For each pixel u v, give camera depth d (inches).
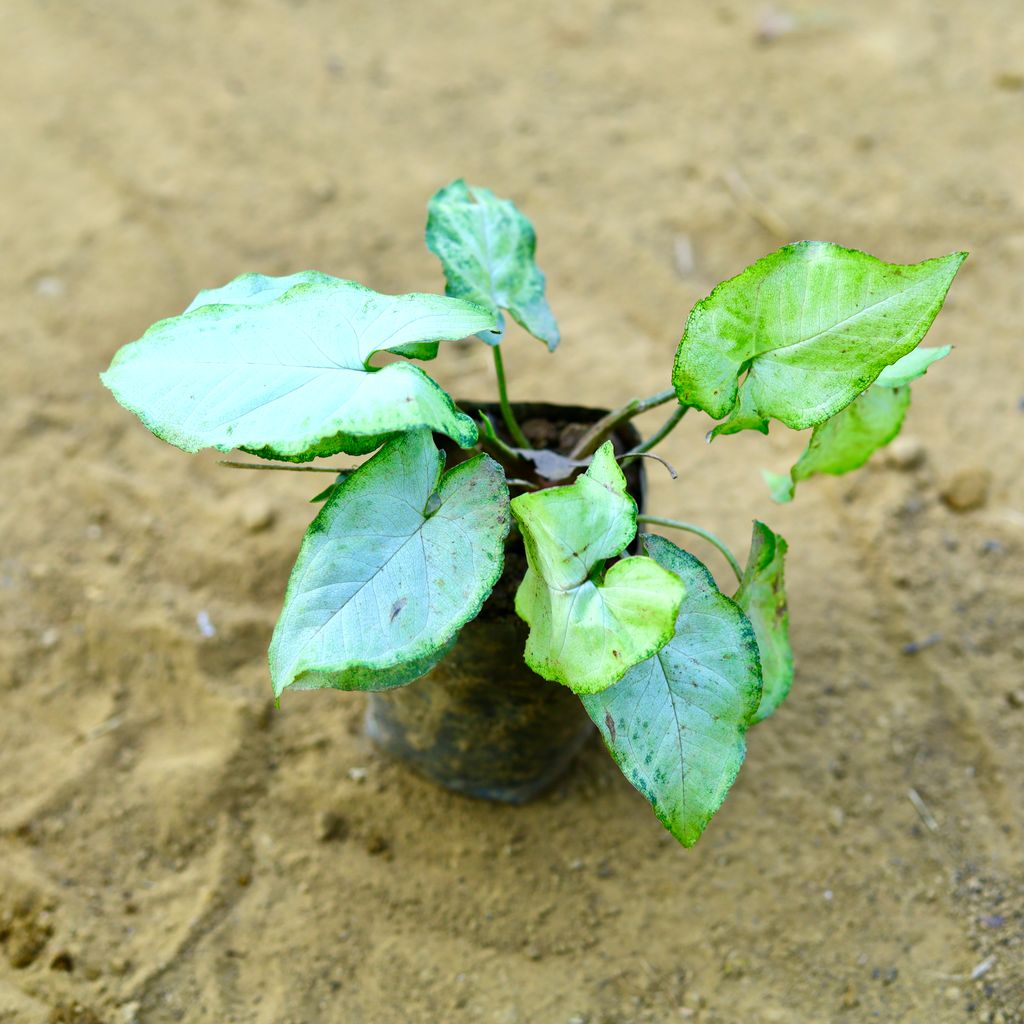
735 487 56.2
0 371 58.1
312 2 80.2
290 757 50.6
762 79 75.2
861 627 53.1
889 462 56.1
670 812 40.6
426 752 48.7
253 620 52.6
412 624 39.4
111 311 60.8
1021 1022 46.3
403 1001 46.6
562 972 47.1
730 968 47.1
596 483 39.6
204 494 55.6
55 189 66.9
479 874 48.6
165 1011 46.4
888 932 47.7
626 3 79.8
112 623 52.4
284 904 48.1
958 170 69.0
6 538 54.3
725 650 41.1
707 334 40.4
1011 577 53.9
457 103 73.1
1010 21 79.0
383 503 40.0
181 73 74.4
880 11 79.7
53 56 75.0
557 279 63.4
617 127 71.8
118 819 49.3
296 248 64.1
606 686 38.4
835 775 50.3
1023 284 63.0
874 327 39.8
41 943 47.2
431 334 40.1
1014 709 51.3
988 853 48.9
